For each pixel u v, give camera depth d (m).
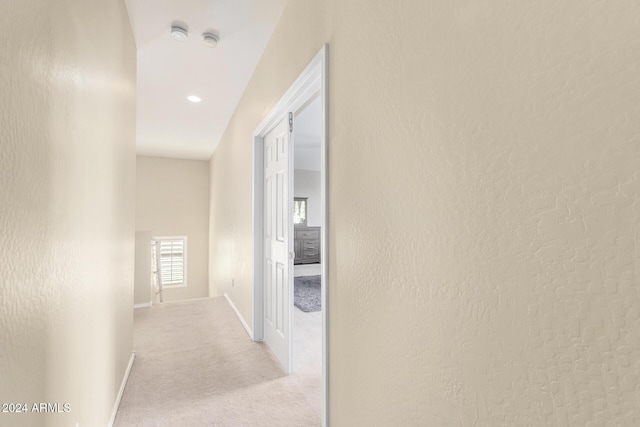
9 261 0.70
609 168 0.53
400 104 1.02
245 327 3.15
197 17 2.16
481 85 0.75
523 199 0.66
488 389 0.73
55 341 0.94
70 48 1.03
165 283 6.40
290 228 2.25
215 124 4.49
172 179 6.57
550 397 0.61
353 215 1.28
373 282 1.15
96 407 1.39
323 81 1.49
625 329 0.51
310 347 2.74
